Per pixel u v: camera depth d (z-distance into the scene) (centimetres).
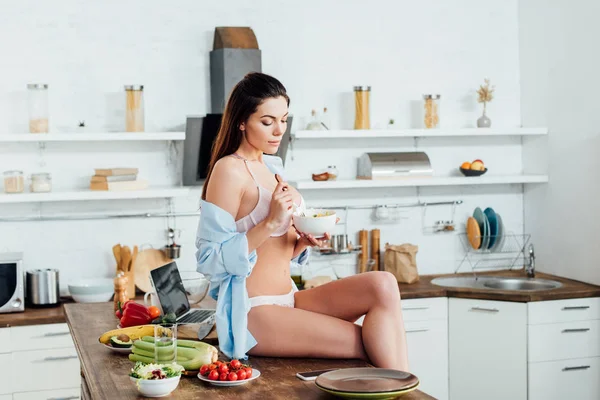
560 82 530
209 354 258
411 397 225
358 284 280
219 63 491
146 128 502
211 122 477
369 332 270
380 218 542
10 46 481
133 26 498
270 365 271
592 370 482
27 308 466
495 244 550
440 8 555
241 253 271
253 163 291
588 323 480
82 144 494
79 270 497
